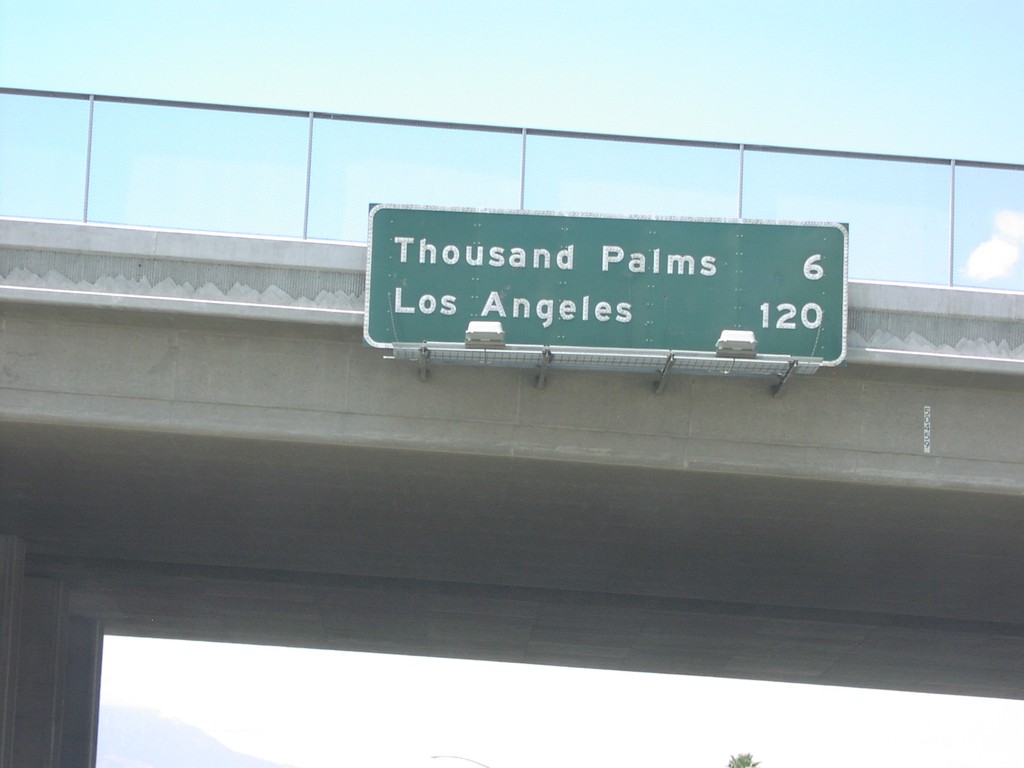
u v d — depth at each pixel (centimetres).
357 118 2358
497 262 2233
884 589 3612
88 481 2955
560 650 4744
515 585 3866
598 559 3462
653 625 4209
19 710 3925
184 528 3403
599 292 2230
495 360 2241
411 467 2672
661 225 2248
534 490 2812
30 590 3972
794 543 3145
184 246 2305
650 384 2383
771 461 2384
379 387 2377
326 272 2311
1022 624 4031
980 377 2372
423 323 2222
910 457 2398
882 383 2405
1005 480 2405
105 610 4581
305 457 2641
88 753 4656
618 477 2630
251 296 2303
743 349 2183
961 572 3356
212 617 4572
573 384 2377
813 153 2377
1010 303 2352
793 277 2245
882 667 4681
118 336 2377
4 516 3350
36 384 2362
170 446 2612
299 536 3425
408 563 3659
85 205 2325
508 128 2352
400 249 2236
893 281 2364
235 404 2370
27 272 2297
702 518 2955
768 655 4600
